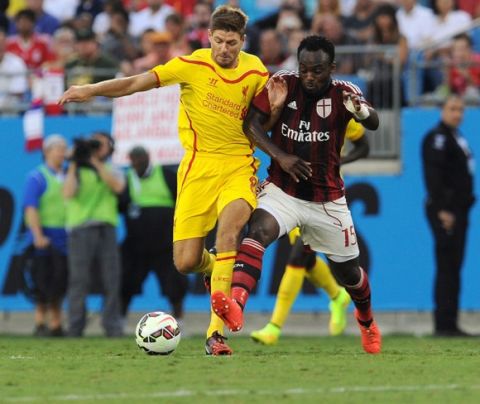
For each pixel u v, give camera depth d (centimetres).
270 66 5906
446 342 4362
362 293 3150
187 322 5509
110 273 5156
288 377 2527
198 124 3083
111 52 6350
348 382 2453
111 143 5209
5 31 6675
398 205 5550
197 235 3122
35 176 5303
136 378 2516
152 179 5269
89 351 3541
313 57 2881
